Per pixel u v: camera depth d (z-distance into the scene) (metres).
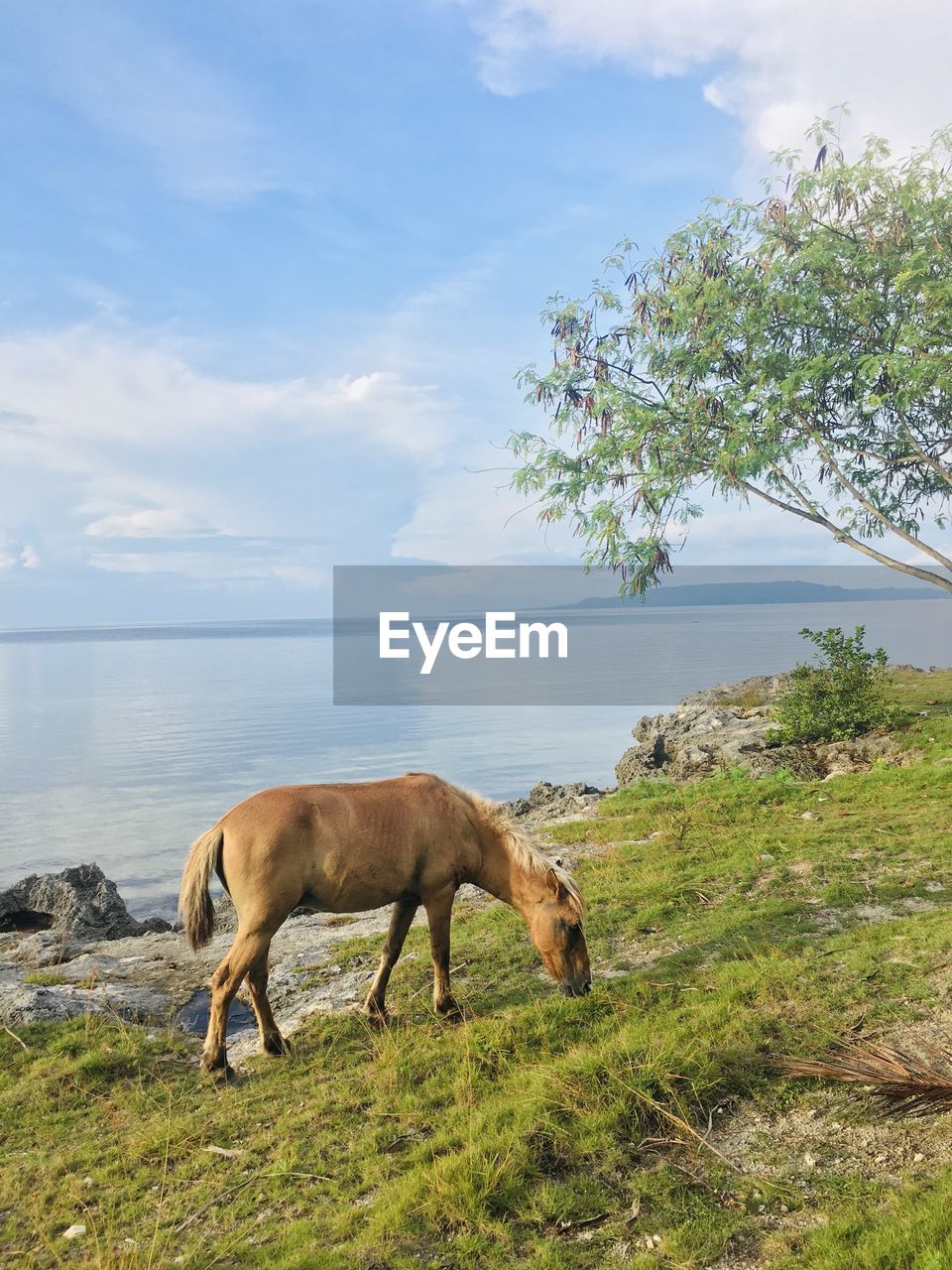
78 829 23.52
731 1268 3.94
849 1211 4.17
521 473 17.11
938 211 15.10
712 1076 5.36
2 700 68.25
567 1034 6.32
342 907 6.60
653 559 16.53
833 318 16.56
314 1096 5.84
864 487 18.31
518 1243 4.21
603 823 13.73
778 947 7.46
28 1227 4.69
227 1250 4.30
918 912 8.08
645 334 16.75
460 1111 5.34
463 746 36.38
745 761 16.64
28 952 9.71
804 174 15.88
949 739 15.40
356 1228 4.40
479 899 10.53
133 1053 6.54
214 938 10.13
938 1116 4.81
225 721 49.41
